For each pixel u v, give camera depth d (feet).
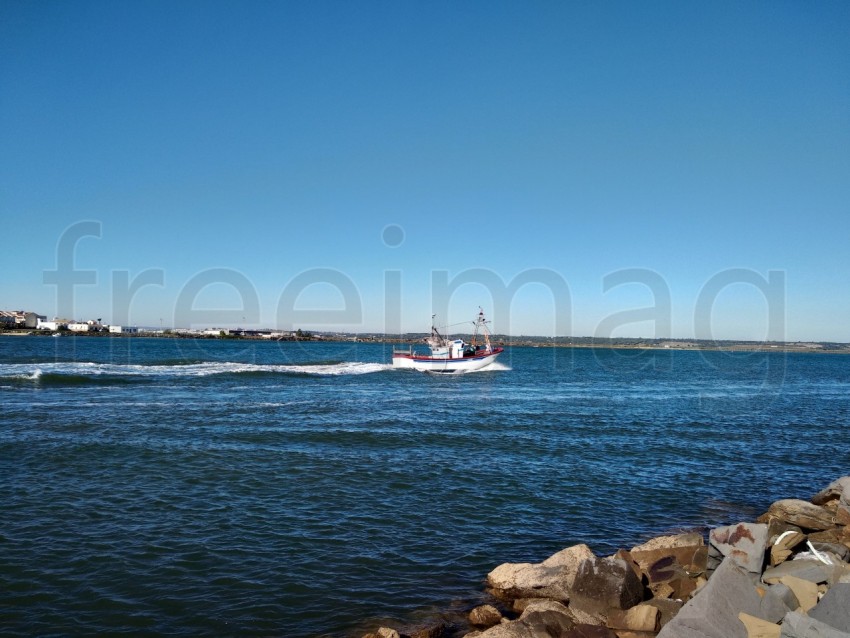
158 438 77.66
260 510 50.57
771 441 94.53
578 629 29.09
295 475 61.93
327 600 35.14
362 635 31.35
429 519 50.14
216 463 65.57
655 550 39.50
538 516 52.19
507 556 43.04
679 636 26.13
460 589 37.42
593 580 33.06
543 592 35.68
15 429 80.59
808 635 24.00
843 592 26.94
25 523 45.37
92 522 46.21
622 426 103.45
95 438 76.02
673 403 144.15
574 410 123.44
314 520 48.65
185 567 38.81
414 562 41.24
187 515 48.60
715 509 56.54
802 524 44.39
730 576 29.71
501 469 67.87
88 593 34.88
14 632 30.50
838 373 333.01
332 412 107.86
